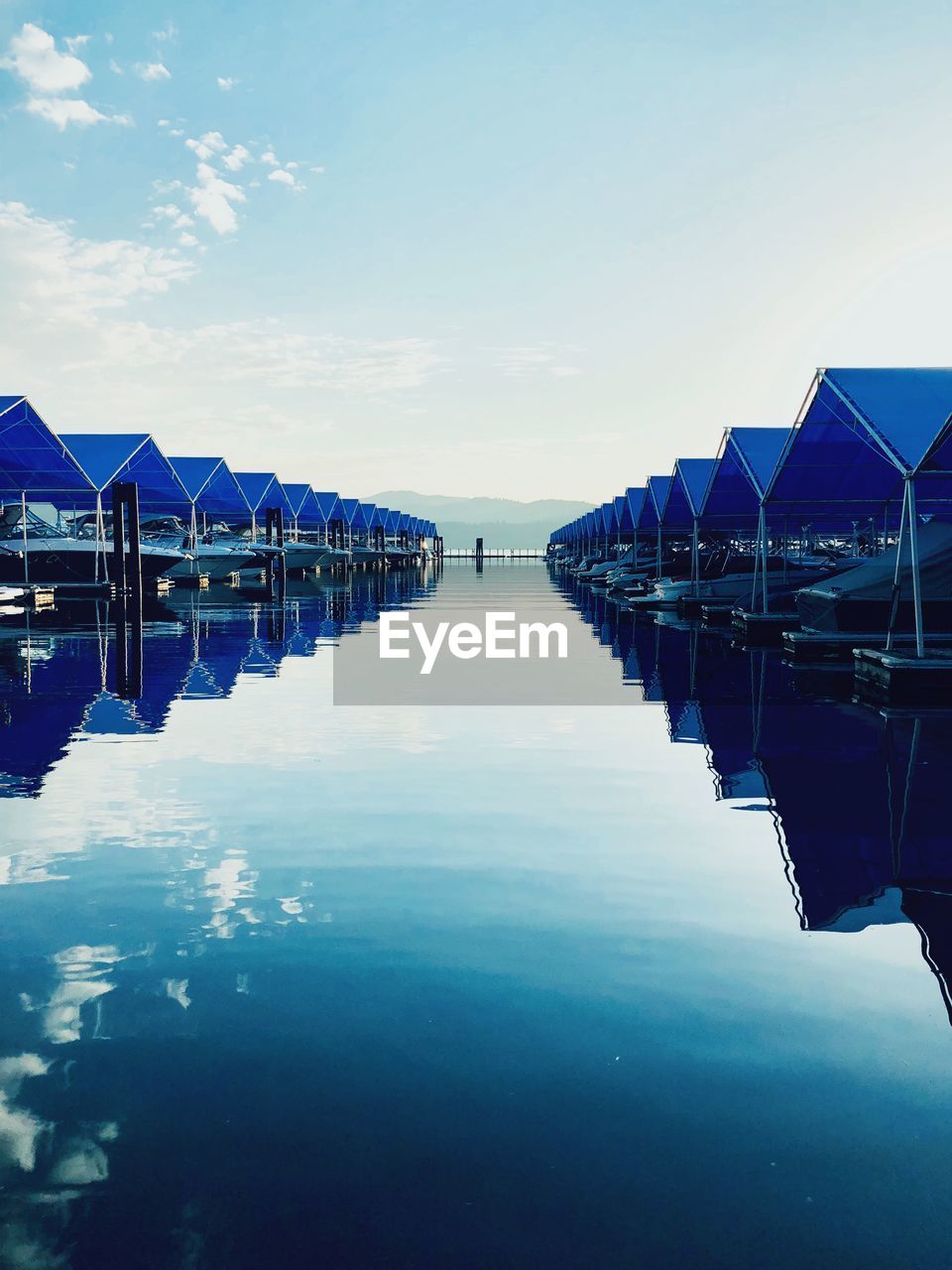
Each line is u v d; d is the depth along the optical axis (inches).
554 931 189.3
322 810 277.6
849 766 335.6
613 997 161.3
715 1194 113.9
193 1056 144.0
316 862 231.1
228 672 587.8
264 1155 121.3
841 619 681.6
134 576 1080.8
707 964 173.8
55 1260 104.2
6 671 588.4
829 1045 146.2
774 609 854.5
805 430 660.7
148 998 162.1
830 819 267.9
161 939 186.4
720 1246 105.7
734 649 738.8
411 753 356.2
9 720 422.6
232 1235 107.7
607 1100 132.0
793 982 166.6
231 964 174.7
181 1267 103.0
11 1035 150.4
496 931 189.3
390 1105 131.1
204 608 1160.8
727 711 450.0
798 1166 118.6
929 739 383.2
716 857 233.9
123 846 242.8
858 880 217.3
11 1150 122.3
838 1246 105.7
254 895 209.2
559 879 218.8
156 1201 113.3
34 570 1273.4
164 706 459.5
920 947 181.2
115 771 326.0
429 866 228.1
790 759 347.3
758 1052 144.1
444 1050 145.2
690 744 373.7
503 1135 124.6
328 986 166.1
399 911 200.1
